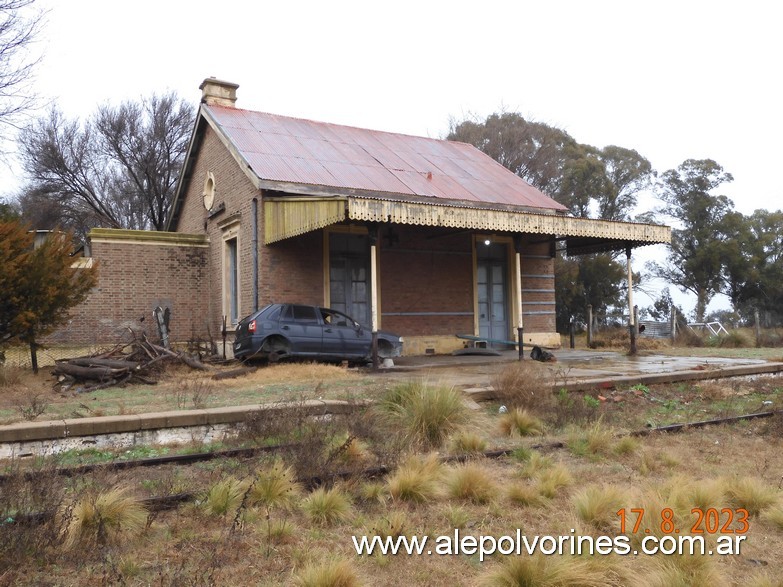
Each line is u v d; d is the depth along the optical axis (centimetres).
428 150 2416
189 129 3781
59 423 811
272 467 665
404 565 511
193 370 1513
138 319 2005
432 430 872
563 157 4428
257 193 1769
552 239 2178
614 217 4509
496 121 4306
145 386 1297
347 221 1454
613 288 4034
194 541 539
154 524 570
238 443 838
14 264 1337
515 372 1134
